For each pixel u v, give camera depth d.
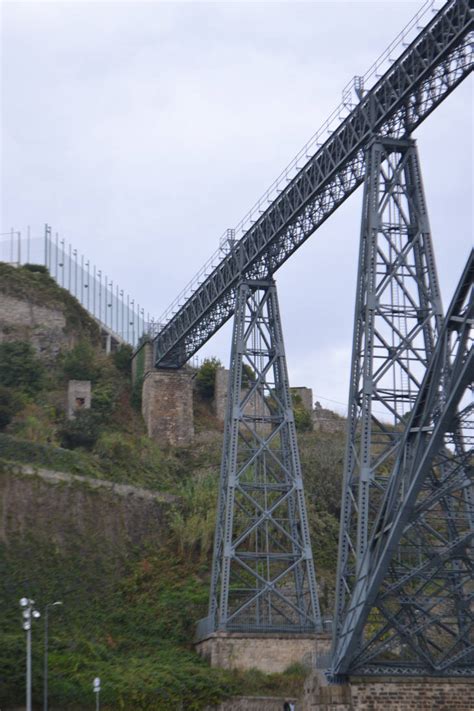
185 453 86.31
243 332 64.94
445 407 42.06
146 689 60.00
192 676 61.16
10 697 58.81
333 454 85.06
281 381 64.69
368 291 49.41
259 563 71.38
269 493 74.06
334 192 58.62
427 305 49.84
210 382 95.62
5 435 74.75
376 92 52.09
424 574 47.62
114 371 95.44
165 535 75.62
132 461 81.69
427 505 44.62
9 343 91.44
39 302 96.38
